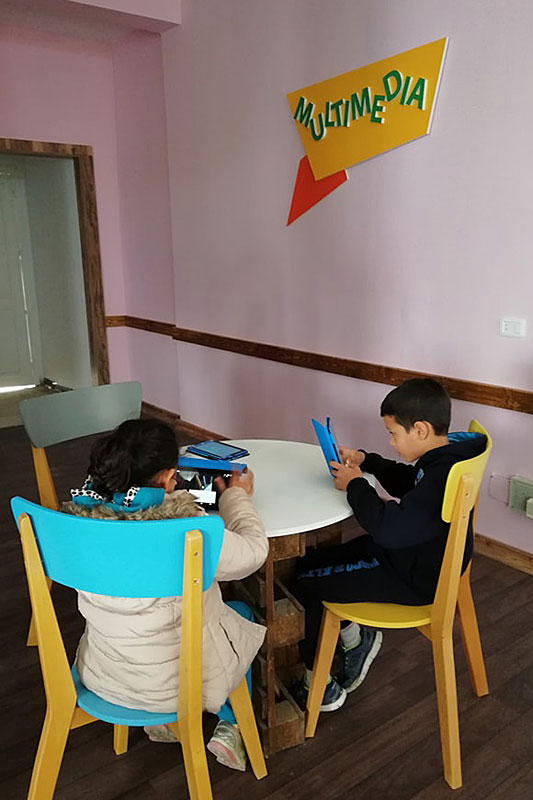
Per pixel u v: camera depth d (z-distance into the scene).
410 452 1.52
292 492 1.54
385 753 1.56
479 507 2.56
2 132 4.36
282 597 1.58
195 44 3.58
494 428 2.44
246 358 3.71
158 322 4.73
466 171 2.34
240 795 1.45
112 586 1.08
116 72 4.64
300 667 1.67
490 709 1.71
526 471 2.37
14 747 1.62
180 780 1.50
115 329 5.21
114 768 1.54
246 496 1.35
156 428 1.20
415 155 2.50
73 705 1.22
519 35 2.09
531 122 2.11
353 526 2.87
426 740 1.61
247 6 3.15
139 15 3.53
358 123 2.69
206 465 1.60
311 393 3.29
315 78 2.86
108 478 1.16
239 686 1.40
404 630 2.09
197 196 3.82
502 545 2.50
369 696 1.77
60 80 4.52
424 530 1.38
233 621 1.32
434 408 1.46
